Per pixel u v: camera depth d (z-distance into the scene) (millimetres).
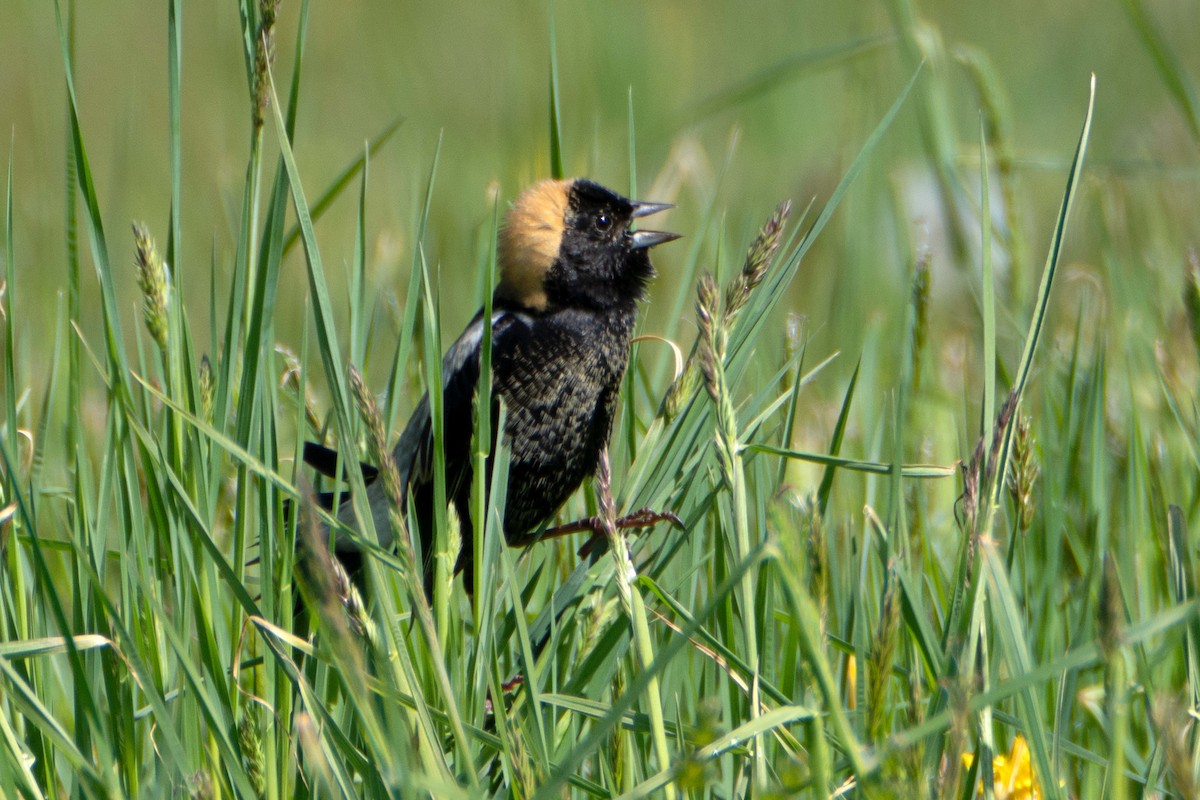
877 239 14047
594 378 8648
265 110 5754
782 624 6465
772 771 4918
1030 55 21984
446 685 4336
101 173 17312
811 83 20828
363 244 6434
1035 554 6777
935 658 4609
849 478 8438
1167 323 9453
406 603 5984
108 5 23672
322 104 20500
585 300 8602
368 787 4773
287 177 5539
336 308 12258
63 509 7863
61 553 7047
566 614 6652
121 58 21812
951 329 13016
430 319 5352
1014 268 9828
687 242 14734
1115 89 20875
